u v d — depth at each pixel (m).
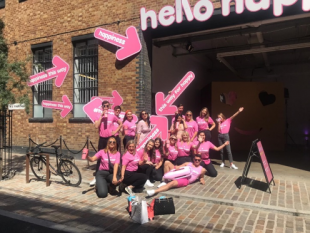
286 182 6.17
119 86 8.52
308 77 14.88
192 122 7.39
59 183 6.41
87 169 7.68
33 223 4.21
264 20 7.61
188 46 9.27
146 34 8.40
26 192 5.80
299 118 14.89
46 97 10.27
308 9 6.00
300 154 10.57
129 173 5.55
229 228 3.96
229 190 5.57
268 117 11.62
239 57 13.64
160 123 7.48
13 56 10.73
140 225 4.12
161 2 7.85
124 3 8.41
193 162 6.05
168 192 5.44
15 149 10.68
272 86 11.63
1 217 4.46
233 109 11.72
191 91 13.05
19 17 10.63
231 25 8.04
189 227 4.02
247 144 11.68
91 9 8.99
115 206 4.93
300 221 4.20
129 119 7.20
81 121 9.23
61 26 9.61
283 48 10.04
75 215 4.54
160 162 6.31
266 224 4.09
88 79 9.31
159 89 9.64
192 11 7.17
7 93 7.19
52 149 9.69
